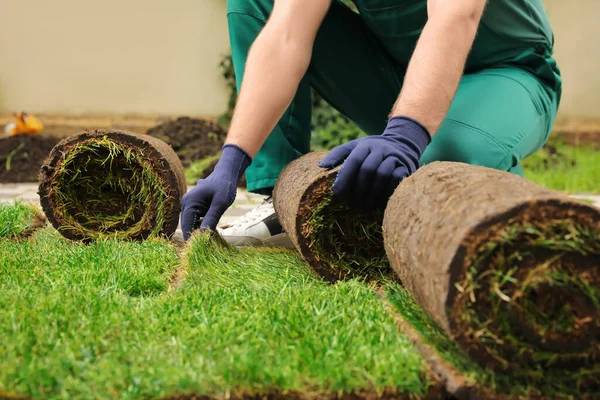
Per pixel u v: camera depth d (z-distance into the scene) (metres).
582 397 1.43
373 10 2.84
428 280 1.52
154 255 2.37
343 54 2.98
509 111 2.64
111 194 2.78
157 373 1.38
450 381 1.44
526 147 2.74
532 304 1.42
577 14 8.80
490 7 2.67
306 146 3.00
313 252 2.21
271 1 2.79
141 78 8.62
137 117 8.66
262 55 2.53
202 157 5.96
